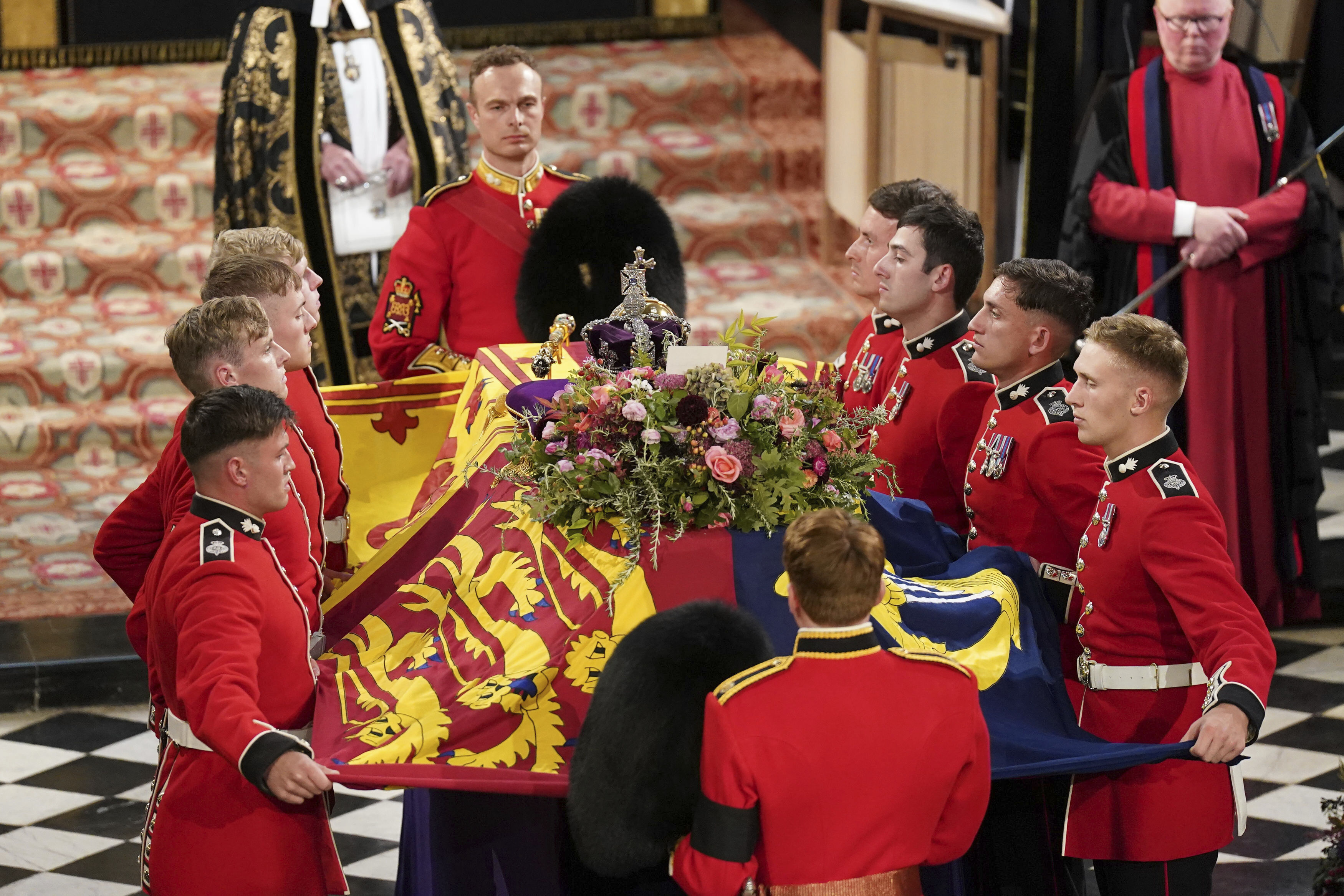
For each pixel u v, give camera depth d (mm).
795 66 30516
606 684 8609
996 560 11602
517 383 13125
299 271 12641
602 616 10031
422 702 10023
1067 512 11766
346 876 14320
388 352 16891
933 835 8781
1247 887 13852
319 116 20578
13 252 26156
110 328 25328
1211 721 9703
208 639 9531
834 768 8203
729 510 10391
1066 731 10641
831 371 14180
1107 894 11328
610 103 29312
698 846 8281
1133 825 10891
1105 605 11102
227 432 9914
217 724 9188
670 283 14961
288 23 20547
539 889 10320
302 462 11508
